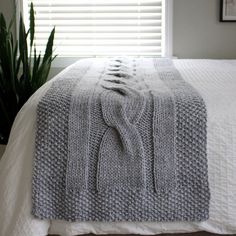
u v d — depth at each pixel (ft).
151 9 9.14
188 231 3.70
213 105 3.76
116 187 3.59
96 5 9.21
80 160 3.60
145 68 6.29
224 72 5.81
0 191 3.67
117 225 3.68
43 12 9.34
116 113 3.67
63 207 3.60
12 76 6.56
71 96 3.90
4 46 6.54
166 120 3.63
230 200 3.61
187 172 3.59
